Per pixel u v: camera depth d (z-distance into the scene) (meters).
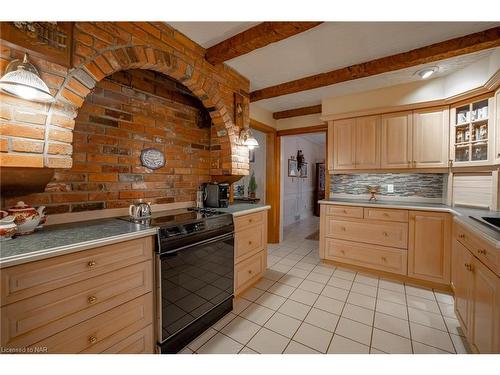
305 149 6.74
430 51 1.91
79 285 1.07
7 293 0.86
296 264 3.07
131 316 1.29
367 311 1.98
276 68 2.37
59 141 1.19
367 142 2.95
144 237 1.35
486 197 2.20
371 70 2.20
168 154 2.21
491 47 1.77
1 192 1.27
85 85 1.28
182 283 1.55
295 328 1.76
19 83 0.96
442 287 2.33
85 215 1.63
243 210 2.22
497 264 1.13
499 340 1.09
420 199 2.91
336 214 2.94
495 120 2.05
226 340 1.63
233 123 2.42
